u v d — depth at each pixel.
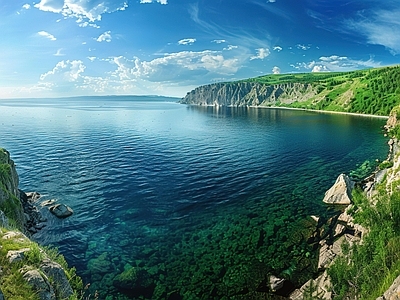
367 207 36.03
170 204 53.47
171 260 35.78
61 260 30.42
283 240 39.91
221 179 68.25
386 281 21.91
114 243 39.78
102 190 60.50
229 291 30.27
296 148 103.94
